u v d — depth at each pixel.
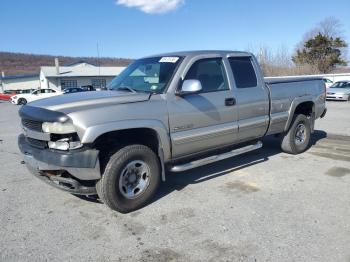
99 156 4.19
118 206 4.21
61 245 3.60
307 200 4.65
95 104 4.11
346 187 5.13
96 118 3.93
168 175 5.77
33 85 57.78
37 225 4.04
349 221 4.02
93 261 3.32
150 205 4.56
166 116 4.51
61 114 3.89
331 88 23.11
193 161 5.02
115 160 4.12
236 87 5.46
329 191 4.97
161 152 4.55
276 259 3.29
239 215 4.22
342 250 3.42
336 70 52.97
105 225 4.03
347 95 22.06
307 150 7.42
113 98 4.27
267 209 4.38
